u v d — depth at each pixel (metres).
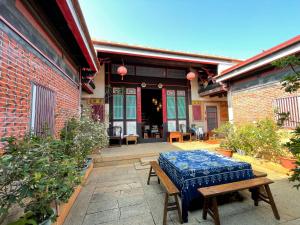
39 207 1.55
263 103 4.68
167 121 7.89
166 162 3.01
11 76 1.90
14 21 1.98
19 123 2.04
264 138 3.96
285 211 2.21
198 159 2.89
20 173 1.29
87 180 3.56
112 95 7.21
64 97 3.77
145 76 7.69
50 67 2.99
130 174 3.94
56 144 1.92
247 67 4.65
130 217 2.22
